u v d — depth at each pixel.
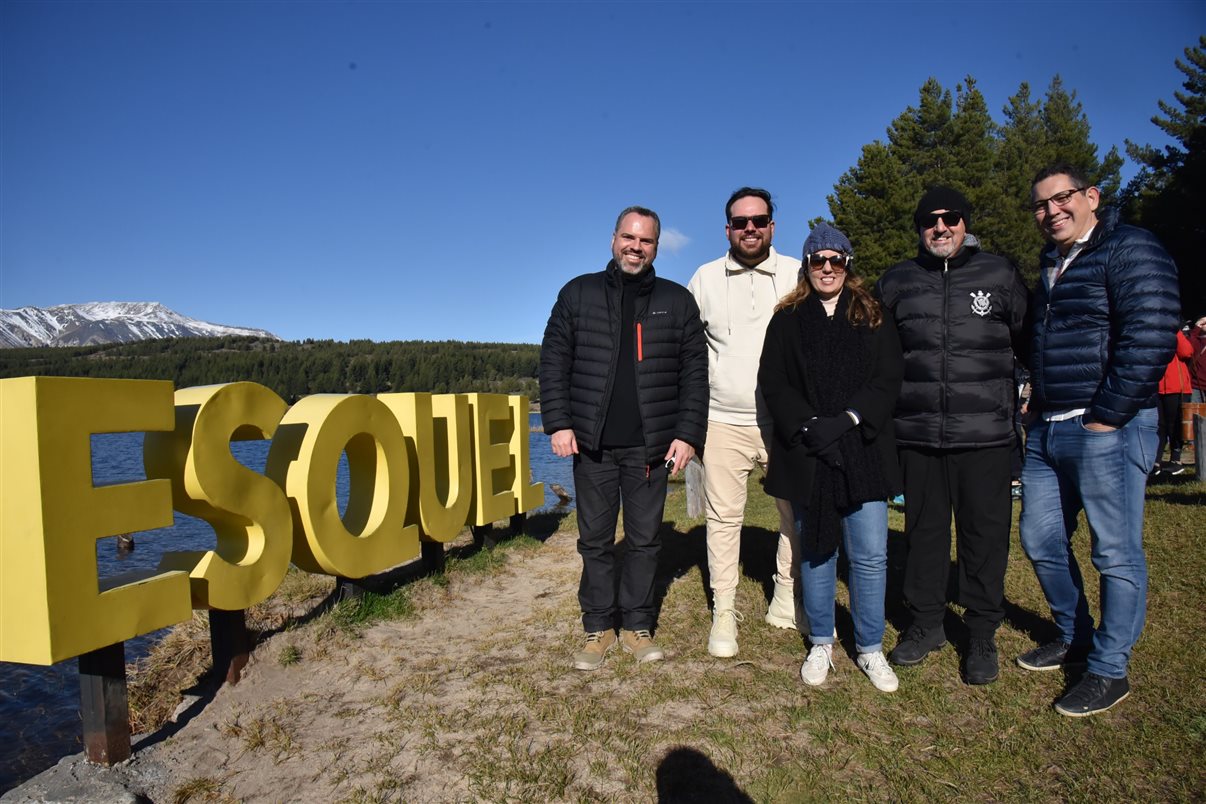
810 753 2.66
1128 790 2.36
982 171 28.61
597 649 3.51
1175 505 6.23
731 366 3.64
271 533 3.48
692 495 7.51
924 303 3.20
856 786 2.46
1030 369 3.14
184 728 2.96
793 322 3.24
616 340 3.51
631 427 3.53
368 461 4.42
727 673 3.35
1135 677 3.11
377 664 3.55
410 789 2.51
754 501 8.58
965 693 3.09
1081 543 5.38
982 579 3.18
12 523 2.44
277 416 3.60
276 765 2.68
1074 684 3.09
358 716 3.04
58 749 3.41
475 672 3.46
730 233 3.63
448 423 5.26
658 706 3.05
